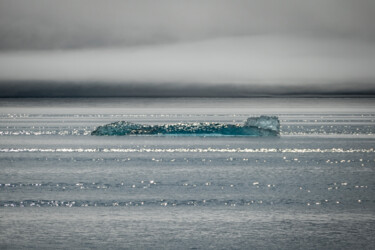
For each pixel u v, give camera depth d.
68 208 111.56
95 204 115.69
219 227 97.00
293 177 155.00
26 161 198.25
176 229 95.75
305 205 114.31
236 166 181.12
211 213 107.25
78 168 177.38
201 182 146.00
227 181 147.75
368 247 86.50
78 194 127.62
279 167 178.25
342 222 99.94
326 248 86.31
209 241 89.62
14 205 114.81
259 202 117.81
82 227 96.75
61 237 91.31
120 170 171.75
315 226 97.56
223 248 86.44
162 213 107.00
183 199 121.38
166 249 85.88
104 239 90.31
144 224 98.88
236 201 119.00
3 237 91.31
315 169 173.00
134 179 151.88
